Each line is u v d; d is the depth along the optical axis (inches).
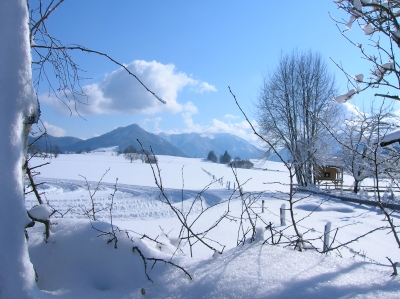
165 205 816.9
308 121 1034.1
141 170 2100.1
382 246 353.4
